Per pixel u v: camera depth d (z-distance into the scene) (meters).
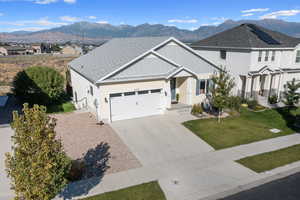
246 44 22.50
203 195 9.12
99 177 10.22
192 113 19.03
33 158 6.20
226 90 16.69
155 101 18.56
